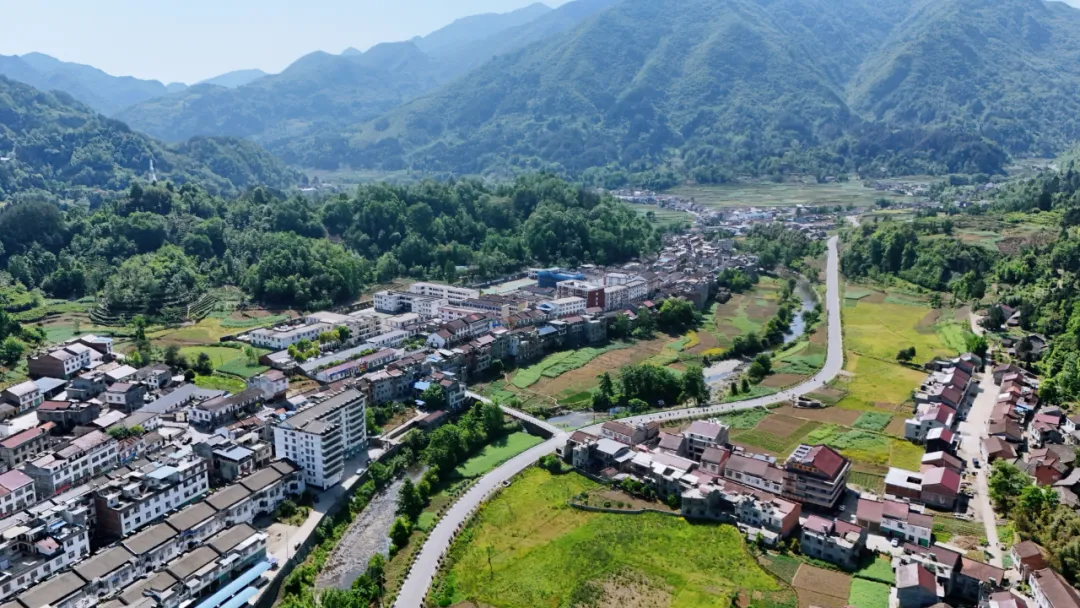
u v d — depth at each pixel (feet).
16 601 514.27
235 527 614.75
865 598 562.66
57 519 600.39
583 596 572.51
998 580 559.38
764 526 654.94
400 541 648.38
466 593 579.07
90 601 539.70
